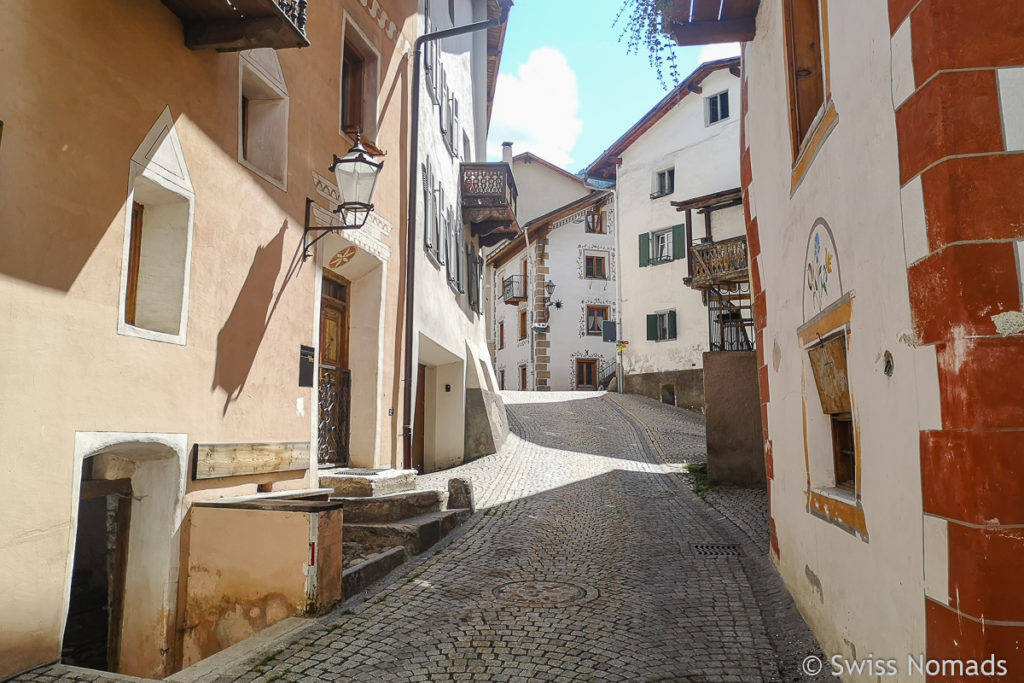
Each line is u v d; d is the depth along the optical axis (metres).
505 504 10.59
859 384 3.63
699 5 6.56
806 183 4.75
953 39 2.69
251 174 6.66
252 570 5.57
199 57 5.93
